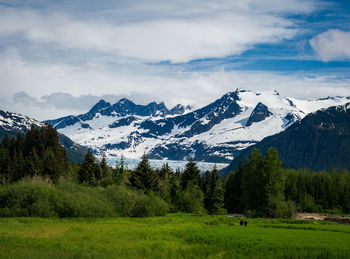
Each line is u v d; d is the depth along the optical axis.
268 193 122.56
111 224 78.62
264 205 124.31
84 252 46.53
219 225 86.62
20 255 43.62
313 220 104.44
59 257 43.31
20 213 84.56
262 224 89.56
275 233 69.88
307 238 63.03
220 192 145.75
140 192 115.00
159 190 134.50
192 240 59.91
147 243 55.06
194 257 47.50
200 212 131.75
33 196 86.19
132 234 63.28
